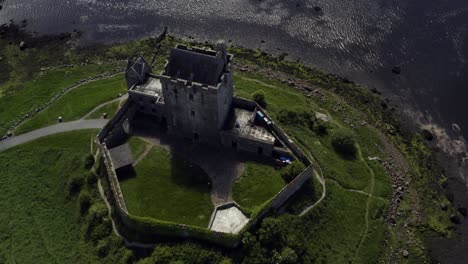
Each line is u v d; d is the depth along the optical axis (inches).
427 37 5531.5
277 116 4261.8
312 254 3316.9
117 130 3848.4
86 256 3282.5
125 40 5654.5
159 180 3555.6
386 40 5521.7
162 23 5871.1
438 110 4778.5
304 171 3469.5
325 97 4842.5
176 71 3531.0
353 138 4175.7
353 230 3612.2
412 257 3656.5
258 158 3732.8
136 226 3193.9
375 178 4050.2
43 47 5580.7
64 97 4653.1
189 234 3117.6
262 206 3225.9
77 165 3826.3
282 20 5812.0
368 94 4938.5
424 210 3971.5
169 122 3853.3
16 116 4466.0
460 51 5349.4
